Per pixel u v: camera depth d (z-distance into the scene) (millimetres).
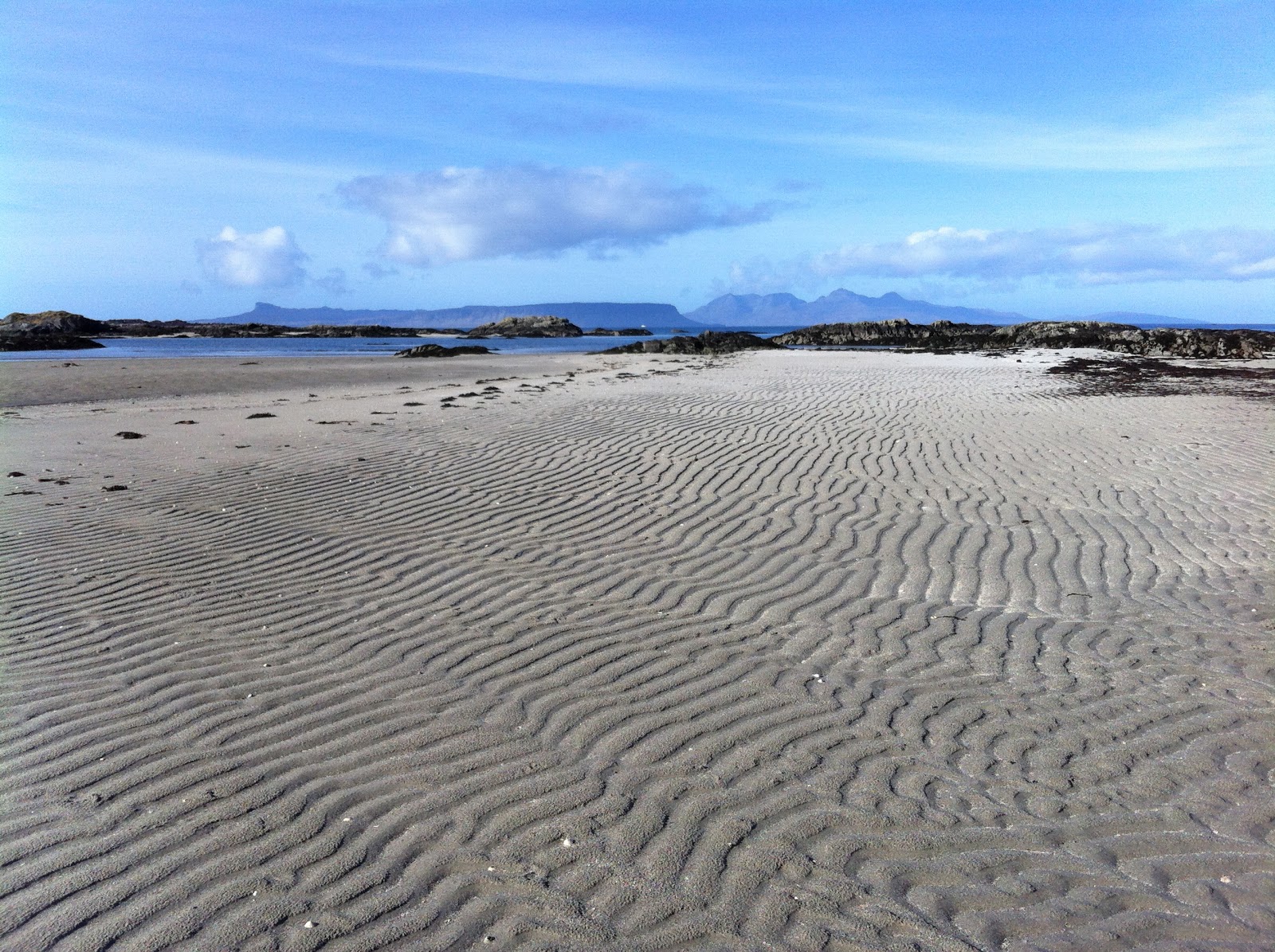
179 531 7207
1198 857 3104
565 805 3408
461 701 4316
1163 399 16906
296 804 3398
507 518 7758
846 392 17922
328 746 3857
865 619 5523
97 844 3127
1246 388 19422
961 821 3316
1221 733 4051
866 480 9359
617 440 11484
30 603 5555
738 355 36906
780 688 4504
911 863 3064
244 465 9742
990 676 4691
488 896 2879
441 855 3094
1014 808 3416
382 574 6242
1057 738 3990
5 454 10484
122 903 2824
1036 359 31750
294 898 2859
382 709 4223
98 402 17938
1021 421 13695
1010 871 3023
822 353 38781
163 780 3562
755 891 2910
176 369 27578
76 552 6594
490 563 6527
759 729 4059
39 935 2668
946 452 10961
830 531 7449
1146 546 7164
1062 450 11125
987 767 3730
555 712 4211
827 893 2902
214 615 5418
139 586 5914
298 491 8602
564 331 125312
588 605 5695
